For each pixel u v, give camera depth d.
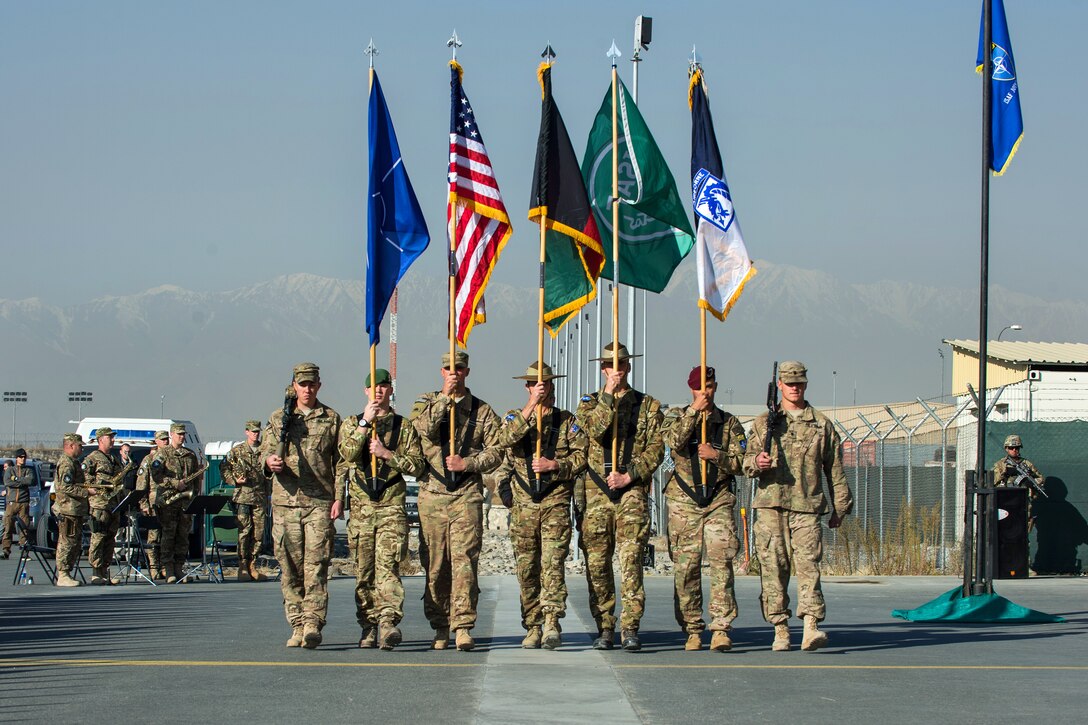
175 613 16.73
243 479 23.97
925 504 31.67
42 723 8.95
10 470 30.62
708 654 12.34
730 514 12.62
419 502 12.60
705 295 13.45
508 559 28.77
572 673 11.05
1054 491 24.94
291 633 14.19
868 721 9.22
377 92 14.52
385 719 9.10
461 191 14.47
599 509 12.52
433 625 12.71
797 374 12.59
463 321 14.50
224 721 9.02
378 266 14.22
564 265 14.76
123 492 22.69
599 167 14.89
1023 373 39.12
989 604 16.11
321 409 12.94
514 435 12.42
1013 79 16.94
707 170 13.97
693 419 12.42
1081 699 10.15
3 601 18.83
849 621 15.85
